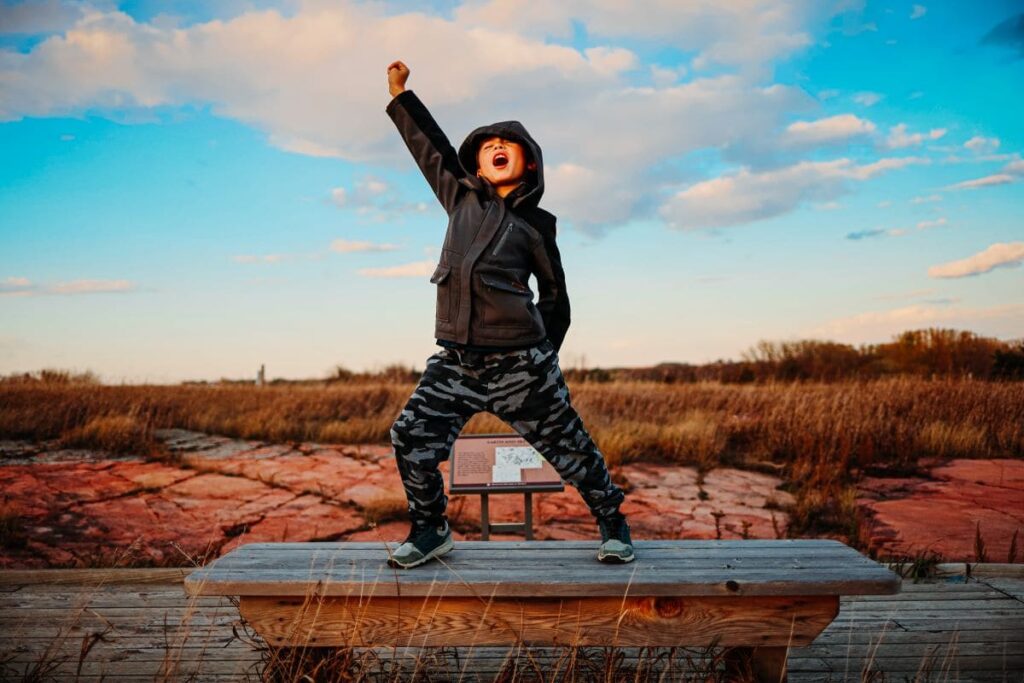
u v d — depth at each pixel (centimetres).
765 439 937
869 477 785
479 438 420
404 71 313
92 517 614
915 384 1245
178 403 1291
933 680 310
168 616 388
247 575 260
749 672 270
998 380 1369
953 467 835
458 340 274
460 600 262
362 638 262
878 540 548
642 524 602
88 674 315
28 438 995
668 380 1941
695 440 919
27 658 332
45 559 500
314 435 1080
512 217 288
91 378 1580
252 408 1262
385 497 664
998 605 402
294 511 645
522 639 262
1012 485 745
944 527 586
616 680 285
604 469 294
